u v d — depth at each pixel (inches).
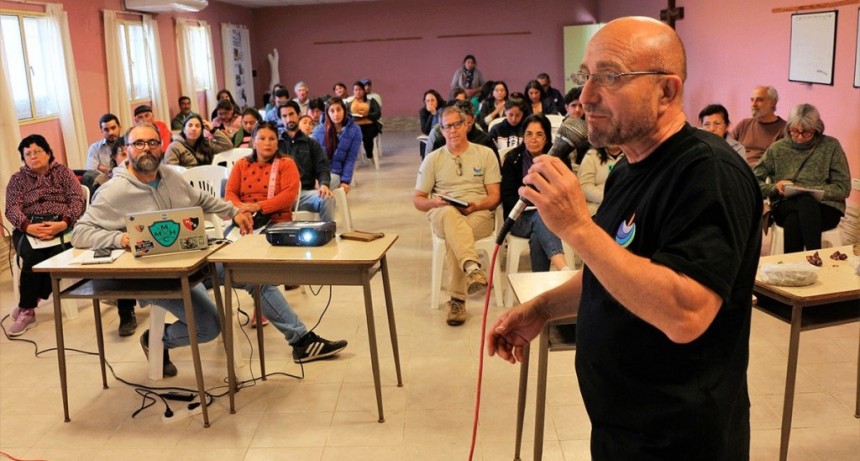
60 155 276.7
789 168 172.2
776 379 124.0
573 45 545.6
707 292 41.2
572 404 118.4
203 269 123.5
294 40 573.3
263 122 169.8
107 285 118.0
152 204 129.6
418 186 167.5
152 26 370.0
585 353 51.5
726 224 42.3
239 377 133.0
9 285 197.3
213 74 470.6
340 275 113.0
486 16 556.1
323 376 132.3
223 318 121.1
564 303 62.2
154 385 131.3
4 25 243.0
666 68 45.1
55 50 269.6
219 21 494.9
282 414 119.2
